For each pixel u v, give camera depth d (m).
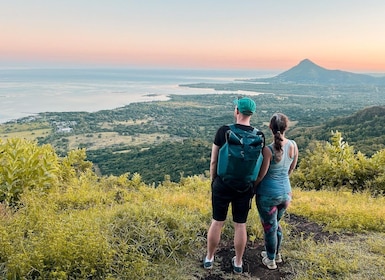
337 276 3.37
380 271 3.41
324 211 5.18
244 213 3.27
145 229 3.80
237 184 3.08
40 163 6.14
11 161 5.68
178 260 3.56
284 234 4.25
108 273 3.13
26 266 2.95
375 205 5.86
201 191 7.18
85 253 3.14
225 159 3.02
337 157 8.80
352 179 8.16
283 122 3.25
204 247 3.87
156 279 3.20
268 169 3.33
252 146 2.98
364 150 25.05
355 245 4.04
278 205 3.40
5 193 5.31
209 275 3.38
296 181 8.91
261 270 3.50
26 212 4.48
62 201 5.58
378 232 4.50
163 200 5.62
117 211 4.32
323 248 3.92
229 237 4.12
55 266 3.03
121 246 3.47
